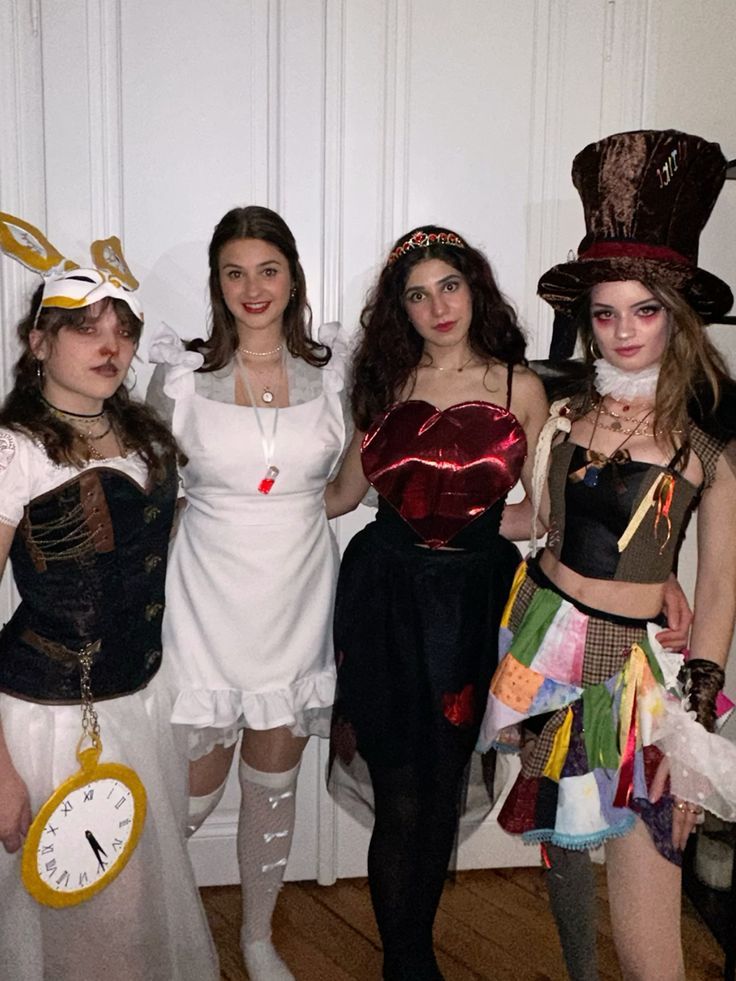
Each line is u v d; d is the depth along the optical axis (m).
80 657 1.51
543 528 1.78
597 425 1.54
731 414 1.47
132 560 1.56
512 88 2.26
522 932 2.19
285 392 1.84
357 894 2.38
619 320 1.46
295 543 1.80
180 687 1.78
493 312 1.75
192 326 2.25
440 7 2.21
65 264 1.50
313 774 2.40
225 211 2.22
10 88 2.11
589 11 2.26
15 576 1.53
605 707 1.48
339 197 2.24
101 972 1.55
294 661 1.82
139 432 1.58
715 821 2.21
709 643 1.47
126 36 2.14
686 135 1.42
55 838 1.44
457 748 1.73
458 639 1.71
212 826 2.39
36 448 1.45
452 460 1.74
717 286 1.49
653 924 1.47
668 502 1.46
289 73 2.19
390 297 1.77
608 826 1.45
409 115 2.24
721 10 2.28
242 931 2.02
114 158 2.16
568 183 2.31
